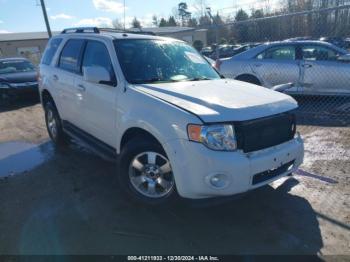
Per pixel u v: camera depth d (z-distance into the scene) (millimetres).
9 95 10250
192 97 3326
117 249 3018
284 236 3158
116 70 3924
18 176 4691
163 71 4141
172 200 3361
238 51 20531
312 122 6977
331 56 7809
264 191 3994
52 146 6051
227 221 3416
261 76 8453
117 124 3848
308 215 3494
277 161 3246
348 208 3607
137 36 4512
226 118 3002
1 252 2986
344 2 7543
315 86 7941
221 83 4051
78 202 3863
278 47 8344
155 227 3336
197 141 2965
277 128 3369
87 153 5574
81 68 4719
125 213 3596
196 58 4746
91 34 4719
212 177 2963
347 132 6191
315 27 8273
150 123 3271
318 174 4453
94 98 4266
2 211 3707
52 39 6062
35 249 3023
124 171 3650
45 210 3701
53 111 5863
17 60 11922
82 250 3008
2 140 6617
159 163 3412
